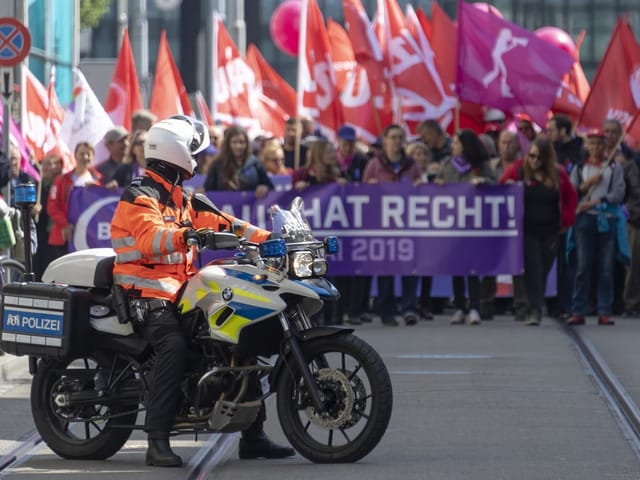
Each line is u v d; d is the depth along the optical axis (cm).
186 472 2134
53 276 2283
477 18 5147
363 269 4506
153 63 17300
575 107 5491
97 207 4434
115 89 5503
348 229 4519
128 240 2195
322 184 4509
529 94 5128
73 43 8719
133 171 4438
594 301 4791
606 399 2842
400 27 5678
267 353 2206
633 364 3381
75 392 2261
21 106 4969
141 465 2202
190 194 2281
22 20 4803
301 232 2208
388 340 3969
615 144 4453
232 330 2150
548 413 2667
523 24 17050
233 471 2138
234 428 2183
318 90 5425
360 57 5653
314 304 2197
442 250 4516
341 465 2161
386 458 2220
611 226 4428
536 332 4184
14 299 2252
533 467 2136
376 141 5034
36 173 4550
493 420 2588
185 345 2188
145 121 4488
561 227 4403
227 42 6550
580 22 17200
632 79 4838
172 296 2206
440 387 3011
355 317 4522
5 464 2203
